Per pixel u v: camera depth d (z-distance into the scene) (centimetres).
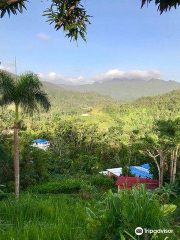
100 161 4916
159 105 17575
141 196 187
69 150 5534
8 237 200
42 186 2294
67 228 202
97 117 17538
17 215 286
